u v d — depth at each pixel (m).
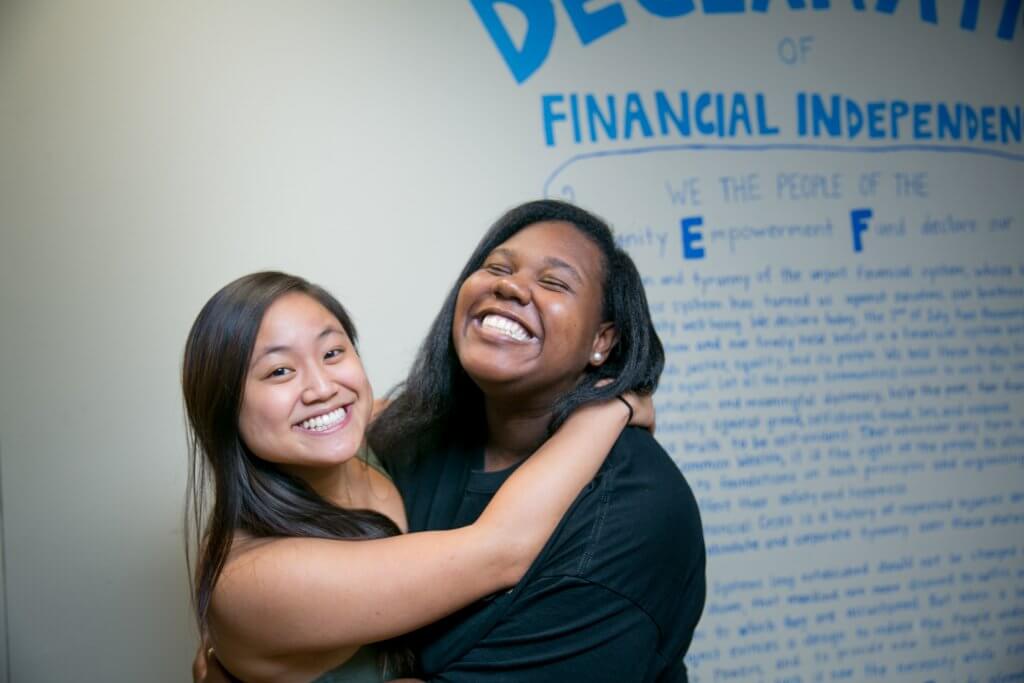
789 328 1.76
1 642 1.58
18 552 1.57
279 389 0.92
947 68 1.83
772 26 1.75
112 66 1.54
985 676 1.85
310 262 1.58
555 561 0.91
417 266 1.61
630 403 1.02
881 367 1.80
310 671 0.95
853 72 1.78
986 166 1.85
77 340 1.56
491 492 1.03
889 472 1.81
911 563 1.82
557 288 0.98
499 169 1.64
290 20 1.57
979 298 1.84
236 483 0.94
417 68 1.61
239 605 0.89
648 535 0.92
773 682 1.76
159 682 1.59
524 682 0.88
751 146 1.74
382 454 1.21
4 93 1.53
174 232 1.56
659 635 0.95
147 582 1.59
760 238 1.74
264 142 1.57
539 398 1.04
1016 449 1.86
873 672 1.80
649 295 1.70
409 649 1.00
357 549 0.89
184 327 1.57
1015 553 1.86
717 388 1.73
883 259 1.80
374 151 1.60
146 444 1.58
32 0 1.53
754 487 1.75
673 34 1.70
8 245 1.54
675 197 1.71
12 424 1.56
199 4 1.55
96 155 1.54
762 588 1.76
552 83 1.66
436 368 1.13
